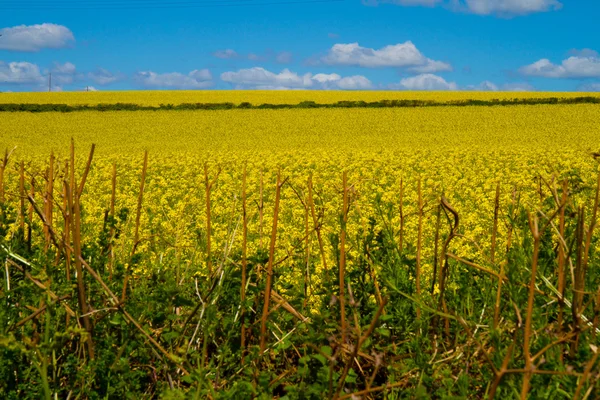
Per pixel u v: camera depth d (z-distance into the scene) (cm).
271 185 1455
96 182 1598
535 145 3334
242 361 308
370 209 824
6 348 239
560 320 282
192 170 2028
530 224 230
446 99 6856
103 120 5281
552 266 352
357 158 2417
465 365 284
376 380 307
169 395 231
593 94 7256
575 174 300
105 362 276
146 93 7706
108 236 340
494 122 4906
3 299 305
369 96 7350
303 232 675
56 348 246
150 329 307
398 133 4441
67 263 322
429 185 1425
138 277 379
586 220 656
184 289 358
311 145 3734
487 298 331
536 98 6328
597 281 326
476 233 671
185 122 5166
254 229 637
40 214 312
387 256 346
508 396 238
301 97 7206
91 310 298
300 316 307
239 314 328
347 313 334
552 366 240
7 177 1536
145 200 1213
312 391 240
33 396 262
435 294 363
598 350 222
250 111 5812
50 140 4106
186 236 623
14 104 5819
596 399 222
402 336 337
